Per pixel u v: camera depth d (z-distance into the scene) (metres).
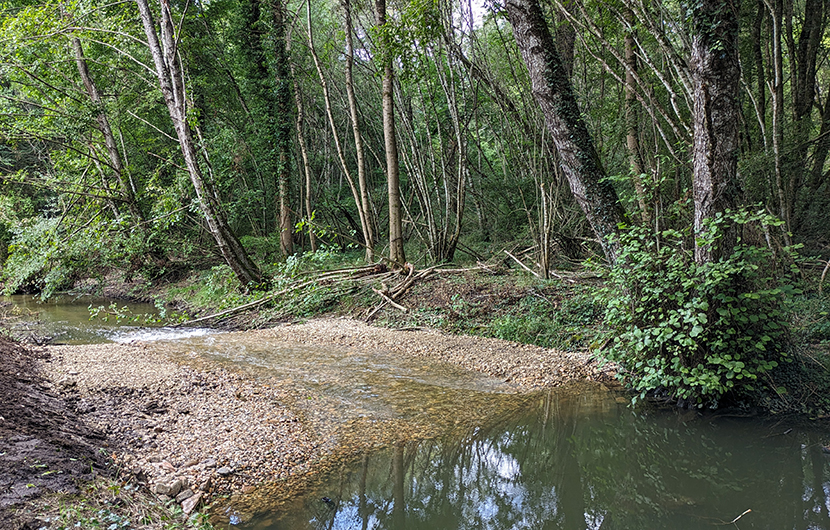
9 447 3.32
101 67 16.06
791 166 9.62
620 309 6.35
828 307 6.98
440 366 7.67
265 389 6.29
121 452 4.18
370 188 21.81
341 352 8.41
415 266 14.09
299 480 4.34
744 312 5.55
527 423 5.82
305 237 20.17
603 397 6.56
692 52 5.68
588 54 12.30
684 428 5.65
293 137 18.75
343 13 14.59
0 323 11.34
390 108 12.96
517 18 7.73
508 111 13.55
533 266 12.45
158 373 6.45
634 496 4.41
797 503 4.14
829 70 17.27
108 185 15.73
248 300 12.23
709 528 3.81
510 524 4.02
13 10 14.11
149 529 3.05
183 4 16.83
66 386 5.54
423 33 9.55
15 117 15.02
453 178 16.58
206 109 19.02
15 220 15.27
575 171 7.72
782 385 5.91
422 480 4.57
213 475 4.19
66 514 2.80
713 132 5.55
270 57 16.91
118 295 16.67
